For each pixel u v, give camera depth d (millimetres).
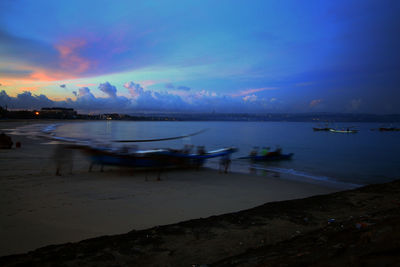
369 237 4137
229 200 12664
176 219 9594
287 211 9508
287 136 90188
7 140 30047
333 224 7629
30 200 11195
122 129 121188
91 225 8734
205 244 6520
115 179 16703
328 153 40469
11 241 7332
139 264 5445
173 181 17031
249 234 7238
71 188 13602
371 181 20375
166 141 62656
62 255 5797
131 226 8766
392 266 2887
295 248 5387
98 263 5430
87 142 47812
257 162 29734
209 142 60688
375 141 70938
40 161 21953
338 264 3479
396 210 8422
